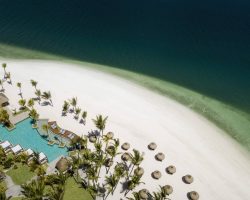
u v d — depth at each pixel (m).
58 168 39.53
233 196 38.16
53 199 34.12
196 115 52.03
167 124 49.41
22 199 34.22
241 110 53.81
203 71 64.75
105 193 37.66
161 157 42.34
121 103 53.78
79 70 63.78
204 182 39.72
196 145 45.47
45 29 80.94
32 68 63.66
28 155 40.56
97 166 38.31
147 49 73.12
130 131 47.47
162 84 60.44
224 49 73.56
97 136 46.22
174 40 77.69
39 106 52.03
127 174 39.00
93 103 53.34
